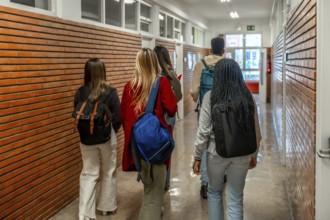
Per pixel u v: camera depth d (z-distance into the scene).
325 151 1.77
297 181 2.93
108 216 3.34
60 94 3.48
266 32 14.57
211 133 2.41
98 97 3.02
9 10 2.75
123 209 3.50
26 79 2.95
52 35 3.34
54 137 3.39
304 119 2.38
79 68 3.88
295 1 3.39
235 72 2.38
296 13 2.98
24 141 2.93
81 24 3.94
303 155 2.46
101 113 2.99
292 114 3.39
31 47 3.02
